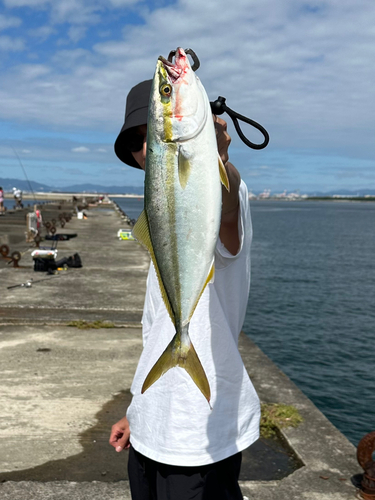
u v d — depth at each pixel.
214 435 1.78
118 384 4.97
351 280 22.98
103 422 4.15
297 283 21.62
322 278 23.33
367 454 3.06
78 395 4.68
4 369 5.29
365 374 9.83
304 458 3.53
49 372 5.24
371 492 3.03
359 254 35.44
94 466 3.47
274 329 13.44
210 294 1.88
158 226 1.58
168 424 1.78
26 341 6.33
